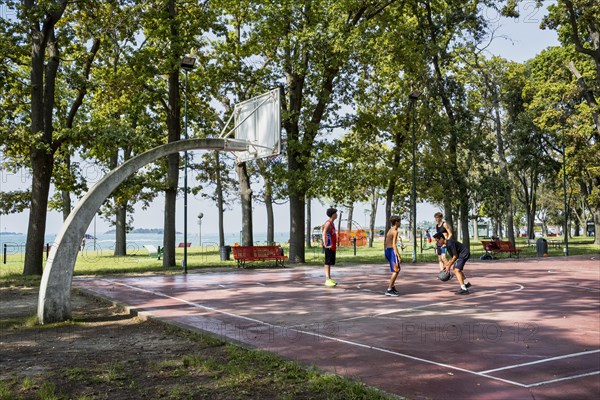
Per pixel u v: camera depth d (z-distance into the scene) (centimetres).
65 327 934
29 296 1425
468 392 538
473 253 3781
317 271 2158
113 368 626
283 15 2459
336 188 2572
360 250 4431
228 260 3008
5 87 2094
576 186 5469
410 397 521
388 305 1151
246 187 3253
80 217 1034
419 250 4356
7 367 638
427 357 681
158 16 2262
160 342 791
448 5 3116
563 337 802
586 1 3058
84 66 2334
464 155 3428
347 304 1172
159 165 2677
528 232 5653
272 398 518
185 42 2308
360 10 2639
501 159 4172
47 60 2317
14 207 2425
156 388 551
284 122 2548
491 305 1140
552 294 1325
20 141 1997
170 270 2258
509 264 2525
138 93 2369
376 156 3192
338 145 2580
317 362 657
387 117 2884
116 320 1016
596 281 1658
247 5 2705
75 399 515
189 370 620
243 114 1795
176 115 2472
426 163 2978
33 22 1972
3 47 1975
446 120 3119
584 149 4216
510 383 568
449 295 1321
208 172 3716
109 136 2069
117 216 3959
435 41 3127
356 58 2509
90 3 2141
